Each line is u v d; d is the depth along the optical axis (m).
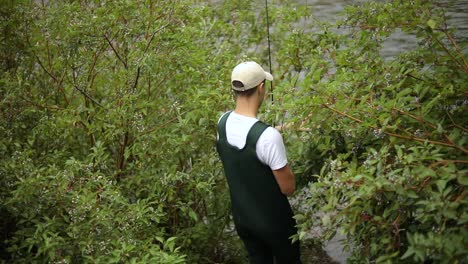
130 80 4.33
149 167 4.14
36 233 3.56
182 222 4.49
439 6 3.91
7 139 4.27
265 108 4.02
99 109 4.55
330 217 2.93
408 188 2.81
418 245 2.71
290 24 5.49
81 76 4.58
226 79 4.30
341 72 3.83
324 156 3.77
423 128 3.18
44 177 3.70
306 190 4.49
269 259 3.72
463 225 2.72
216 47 5.02
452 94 3.29
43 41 4.66
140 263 3.33
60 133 4.40
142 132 4.12
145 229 3.89
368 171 2.90
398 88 3.33
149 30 4.38
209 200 4.43
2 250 4.08
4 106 4.37
